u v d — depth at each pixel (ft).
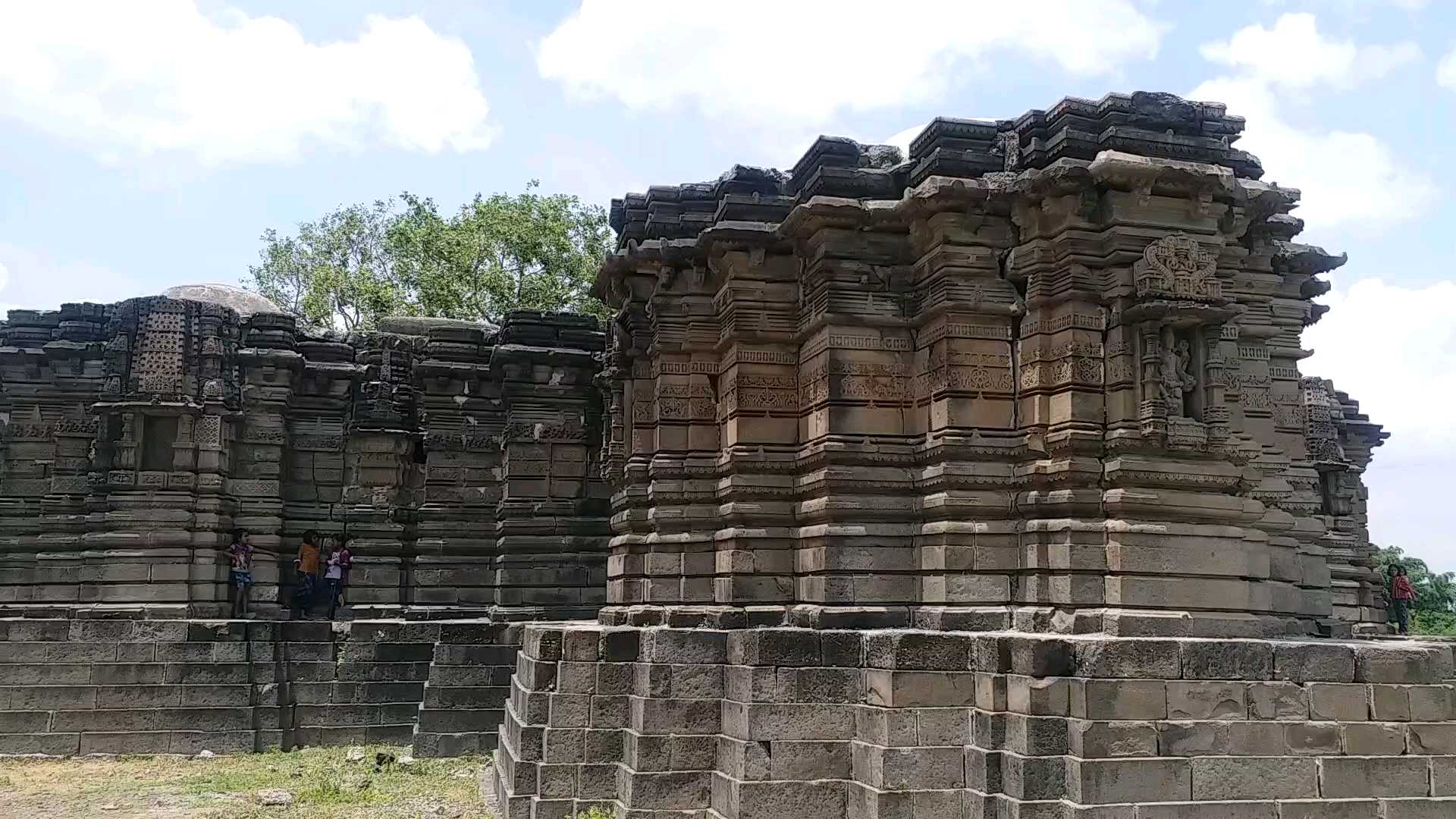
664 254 67.82
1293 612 62.54
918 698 47.88
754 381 63.72
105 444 91.86
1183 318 52.13
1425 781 46.11
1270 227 63.77
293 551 98.58
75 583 94.38
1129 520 51.37
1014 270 56.49
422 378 100.73
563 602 95.20
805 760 49.80
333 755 80.94
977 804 46.03
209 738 81.61
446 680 82.12
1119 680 44.39
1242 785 44.60
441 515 99.81
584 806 53.88
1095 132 55.36
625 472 71.46
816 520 59.47
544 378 97.76
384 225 192.65
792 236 61.93
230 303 110.22
